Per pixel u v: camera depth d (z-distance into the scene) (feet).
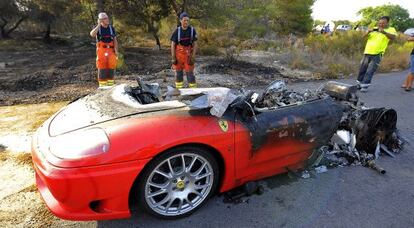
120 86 11.69
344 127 14.11
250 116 9.98
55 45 64.34
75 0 60.85
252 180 10.67
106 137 8.07
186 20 20.84
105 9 49.90
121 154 7.91
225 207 10.03
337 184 11.62
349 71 35.29
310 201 10.55
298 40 56.34
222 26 61.46
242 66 35.94
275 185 11.37
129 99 10.14
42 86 25.50
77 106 10.39
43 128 9.62
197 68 33.50
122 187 8.06
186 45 21.50
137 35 58.54
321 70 34.94
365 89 26.55
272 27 92.73
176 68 21.95
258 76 31.30
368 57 25.94
